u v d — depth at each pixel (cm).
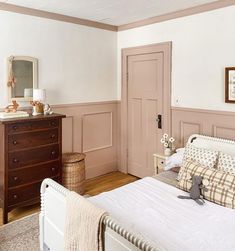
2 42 321
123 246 150
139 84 423
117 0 309
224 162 250
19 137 297
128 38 428
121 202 220
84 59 406
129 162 455
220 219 197
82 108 413
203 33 328
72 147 407
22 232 277
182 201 225
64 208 194
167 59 371
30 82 348
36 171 316
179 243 165
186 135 360
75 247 178
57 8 341
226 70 305
